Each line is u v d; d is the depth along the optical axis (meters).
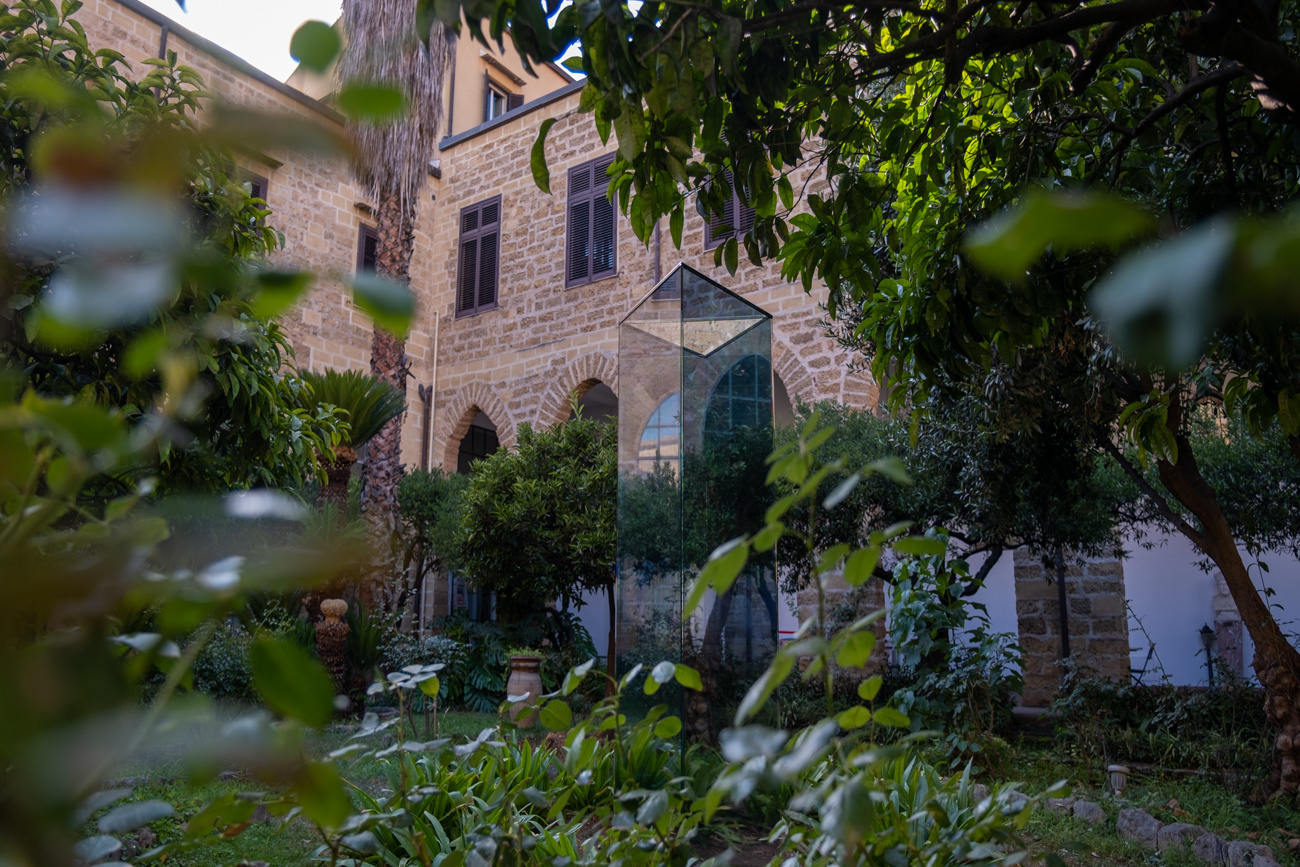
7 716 0.27
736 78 2.08
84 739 0.28
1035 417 6.46
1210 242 0.20
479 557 11.30
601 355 13.91
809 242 3.25
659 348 4.23
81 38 2.92
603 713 1.66
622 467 4.56
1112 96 3.21
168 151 0.24
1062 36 2.26
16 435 0.38
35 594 0.30
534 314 14.93
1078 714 7.39
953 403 7.44
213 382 3.30
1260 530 9.21
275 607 8.47
